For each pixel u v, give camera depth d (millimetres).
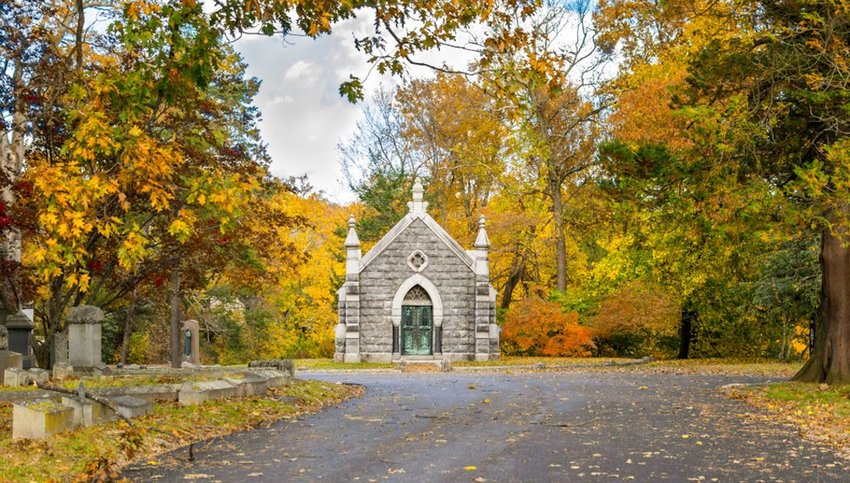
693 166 24703
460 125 59625
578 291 56250
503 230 53875
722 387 27031
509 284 61250
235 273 35531
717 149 22922
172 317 39531
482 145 59469
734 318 54281
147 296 36344
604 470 12562
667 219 27047
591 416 19406
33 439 13367
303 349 65750
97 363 25781
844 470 12672
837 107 21875
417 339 49031
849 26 22594
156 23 15938
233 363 56531
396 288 48812
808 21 22672
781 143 24734
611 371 40156
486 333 48438
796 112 24656
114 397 16562
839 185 19844
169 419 16266
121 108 16641
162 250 28703
